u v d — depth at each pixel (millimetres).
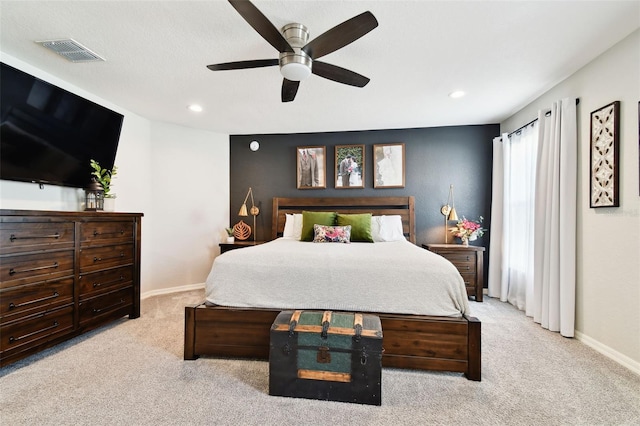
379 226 3566
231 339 1994
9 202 2234
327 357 1594
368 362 1566
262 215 4320
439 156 3947
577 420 1430
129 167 3363
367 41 1960
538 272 2686
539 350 2164
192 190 4012
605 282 2123
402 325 1834
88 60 2207
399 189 4035
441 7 1635
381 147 4043
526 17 1721
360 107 3217
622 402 1562
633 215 1918
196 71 2385
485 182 3838
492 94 2869
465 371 1785
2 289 1777
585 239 2312
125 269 2730
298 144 4262
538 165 2695
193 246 4023
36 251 1961
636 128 1894
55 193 2562
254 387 1705
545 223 2625
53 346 2143
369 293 1900
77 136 2590
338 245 2801
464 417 1456
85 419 1422
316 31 1866
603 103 2139
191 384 1727
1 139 2061
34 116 2238
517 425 1397
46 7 1621
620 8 1643
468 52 2105
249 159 4336
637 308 1884
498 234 3611
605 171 2104
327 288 1941
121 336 2404
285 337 1623
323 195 4211
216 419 1433
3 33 1862
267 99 2979
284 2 1598
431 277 1882
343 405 1559
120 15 1694
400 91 2791
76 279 2244
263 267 2039
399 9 1651
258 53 2121
